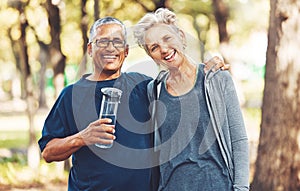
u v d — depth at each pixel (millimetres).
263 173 8188
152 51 3719
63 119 3912
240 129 3705
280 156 8039
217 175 3670
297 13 7859
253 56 31562
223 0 15250
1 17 12789
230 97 3711
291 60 7918
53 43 12953
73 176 3973
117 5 13016
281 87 7969
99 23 3812
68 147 3707
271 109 8086
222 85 3713
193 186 3670
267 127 8148
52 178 11477
